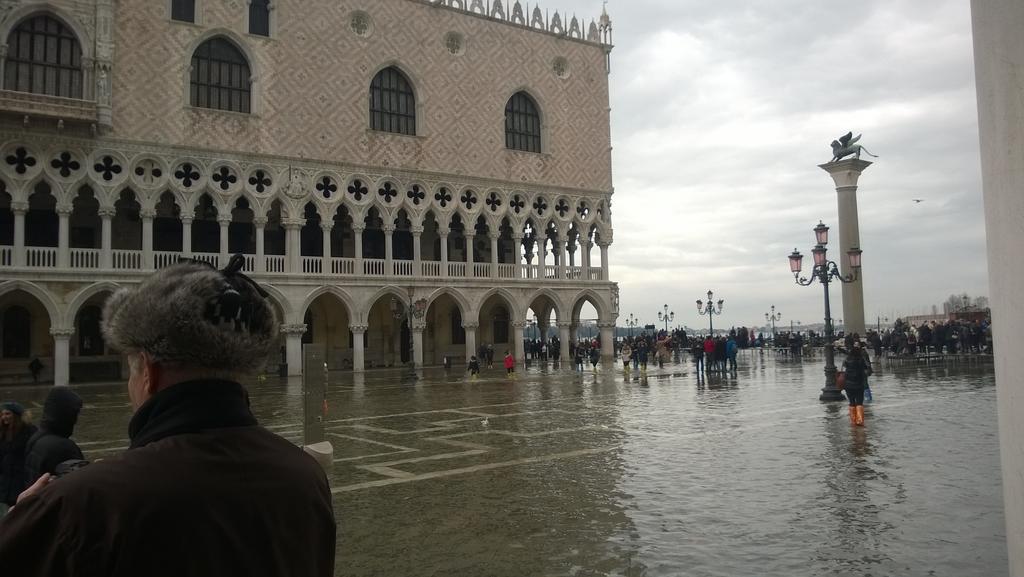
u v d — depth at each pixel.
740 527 10.01
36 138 39.66
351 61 50.97
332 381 42.22
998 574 7.94
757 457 15.34
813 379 37.62
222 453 2.34
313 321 55.09
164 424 2.40
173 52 43.97
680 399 28.52
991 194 3.37
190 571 2.12
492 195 57.97
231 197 45.62
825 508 10.93
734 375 41.75
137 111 42.59
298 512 2.44
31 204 44.22
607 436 18.86
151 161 43.09
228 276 2.78
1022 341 3.19
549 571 8.35
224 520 2.21
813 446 16.53
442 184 54.81
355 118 50.91
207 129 44.97
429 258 60.12
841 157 48.81
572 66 63.47
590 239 64.31
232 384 2.59
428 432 20.12
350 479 13.77
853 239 48.16
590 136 64.25
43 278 39.47
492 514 10.99
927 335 51.66
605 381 39.84
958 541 9.16
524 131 61.00
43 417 6.37
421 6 54.75
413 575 8.31
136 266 43.56
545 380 41.16
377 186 51.62
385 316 58.03
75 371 44.91
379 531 10.14
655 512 10.95
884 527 9.84
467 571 8.41
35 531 2.09
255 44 47.00
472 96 57.00
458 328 62.81
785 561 8.54
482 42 57.91
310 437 14.77
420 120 54.31
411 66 53.94
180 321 2.46
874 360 49.12
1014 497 3.28
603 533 9.87
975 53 3.51
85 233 46.09
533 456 15.98
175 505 2.12
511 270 58.94
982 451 15.42
